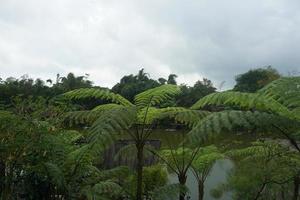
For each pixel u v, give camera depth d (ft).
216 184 30.58
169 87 17.61
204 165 26.23
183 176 20.77
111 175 19.11
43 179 18.85
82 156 17.24
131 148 23.00
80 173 18.04
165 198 17.79
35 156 17.35
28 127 16.58
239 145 27.35
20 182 18.95
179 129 21.93
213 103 15.43
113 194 19.71
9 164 17.25
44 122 17.37
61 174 16.53
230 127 12.89
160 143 26.73
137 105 17.52
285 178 23.22
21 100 18.49
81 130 21.93
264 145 24.22
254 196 26.12
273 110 14.48
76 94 18.56
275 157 23.79
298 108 14.30
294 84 15.06
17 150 16.65
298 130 14.94
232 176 28.19
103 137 13.29
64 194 18.34
